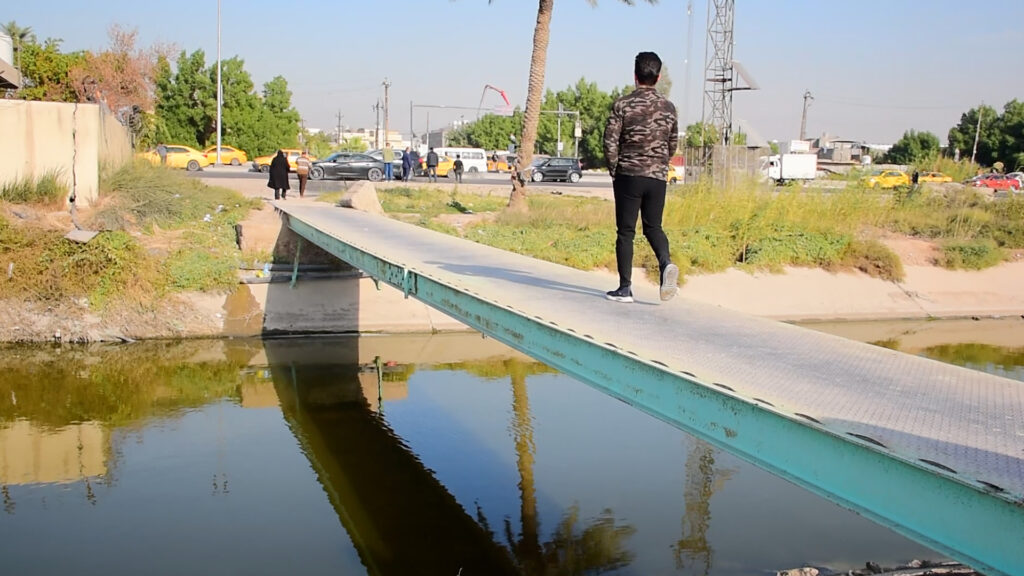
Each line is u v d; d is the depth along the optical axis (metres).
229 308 17.52
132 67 46.03
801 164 55.22
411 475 10.16
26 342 16.53
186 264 17.67
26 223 17.58
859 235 23.25
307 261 18.56
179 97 65.56
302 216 16.95
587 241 20.52
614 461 10.59
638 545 8.21
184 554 8.02
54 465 10.40
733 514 8.93
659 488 9.70
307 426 12.05
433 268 9.49
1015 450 3.64
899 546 8.14
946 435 3.85
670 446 11.20
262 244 18.59
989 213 26.19
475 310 7.82
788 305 20.28
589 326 6.35
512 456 10.79
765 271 21.08
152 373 14.78
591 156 89.94
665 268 7.13
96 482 9.85
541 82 24.00
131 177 20.72
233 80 66.62
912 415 4.18
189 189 21.92
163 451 10.98
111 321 16.89
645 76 7.18
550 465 10.44
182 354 16.05
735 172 26.12
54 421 12.17
